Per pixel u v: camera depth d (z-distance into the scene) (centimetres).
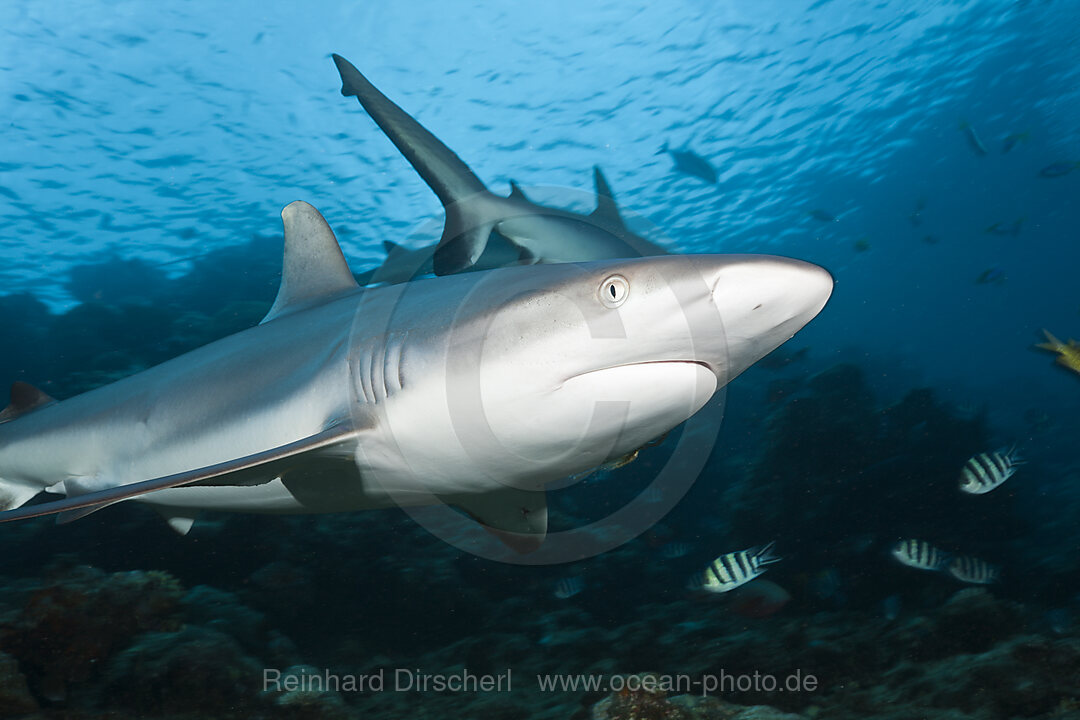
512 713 483
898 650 553
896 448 977
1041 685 420
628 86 2531
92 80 2167
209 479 227
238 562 688
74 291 2609
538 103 2550
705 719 288
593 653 620
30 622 416
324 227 313
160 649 424
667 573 892
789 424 1012
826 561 863
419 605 696
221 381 289
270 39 2202
